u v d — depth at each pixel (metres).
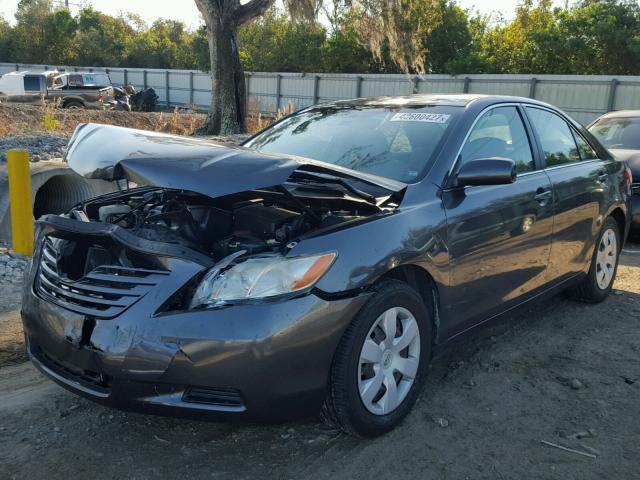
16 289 5.27
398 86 33.62
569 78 28.02
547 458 2.83
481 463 2.79
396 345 2.96
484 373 3.71
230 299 2.53
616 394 3.46
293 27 20.52
